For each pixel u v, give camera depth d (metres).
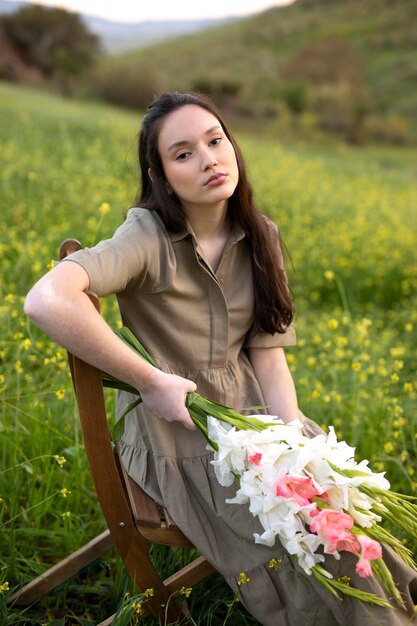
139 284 1.87
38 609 2.20
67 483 2.52
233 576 1.86
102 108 25.11
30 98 20.45
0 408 2.83
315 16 76.81
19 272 4.19
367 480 1.66
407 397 3.35
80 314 1.61
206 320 1.99
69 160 8.49
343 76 52.28
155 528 1.86
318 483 1.66
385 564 1.83
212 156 1.89
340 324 4.48
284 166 10.85
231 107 39.38
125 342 1.87
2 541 2.30
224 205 2.05
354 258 5.99
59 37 43.81
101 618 2.17
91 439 1.79
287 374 2.22
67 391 2.82
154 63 70.00
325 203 8.42
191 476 1.94
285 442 1.72
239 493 1.69
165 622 1.92
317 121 37.34
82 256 1.71
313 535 1.63
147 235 1.87
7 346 3.02
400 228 7.05
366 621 1.77
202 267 1.94
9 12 43.53
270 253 2.09
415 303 4.94
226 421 1.75
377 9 73.56
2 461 2.61
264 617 1.86
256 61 66.56
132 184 7.50
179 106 1.92
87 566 2.28
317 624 1.82
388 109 47.19
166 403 1.75
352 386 3.30
